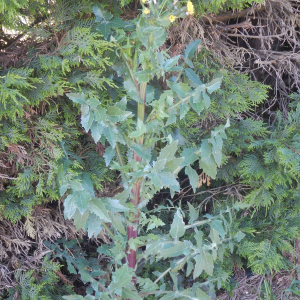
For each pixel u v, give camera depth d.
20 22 0.82
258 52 1.39
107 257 1.21
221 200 1.43
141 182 0.93
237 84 1.22
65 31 0.90
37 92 0.83
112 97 0.97
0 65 0.86
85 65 0.88
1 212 0.94
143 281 0.94
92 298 0.79
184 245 0.91
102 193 1.17
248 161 1.27
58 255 1.08
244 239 1.37
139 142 0.88
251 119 1.31
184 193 1.44
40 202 1.00
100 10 0.87
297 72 1.40
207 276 1.31
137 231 0.98
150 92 0.88
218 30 1.28
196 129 1.23
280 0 1.30
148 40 0.76
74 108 1.00
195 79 0.97
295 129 1.25
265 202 1.29
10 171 0.95
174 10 0.73
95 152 1.09
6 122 0.86
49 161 0.92
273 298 1.37
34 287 0.97
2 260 1.01
